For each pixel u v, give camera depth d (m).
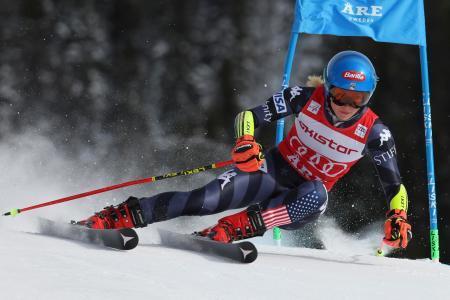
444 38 45.00
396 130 45.38
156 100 50.91
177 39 51.94
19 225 17.05
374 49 47.19
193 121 50.06
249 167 13.04
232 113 50.56
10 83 49.69
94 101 50.41
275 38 51.28
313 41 49.72
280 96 14.16
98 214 13.25
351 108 13.35
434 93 45.06
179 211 13.68
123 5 52.06
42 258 9.58
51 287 8.02
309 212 13.58
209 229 13.68
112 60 51.81
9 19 50.91
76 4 51.94
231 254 11.48
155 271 9.79
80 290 8.05
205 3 52.19
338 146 14.16
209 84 50.97
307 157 14.51
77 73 51.00
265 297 9.20
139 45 51.97
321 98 14.03
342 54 13.47
